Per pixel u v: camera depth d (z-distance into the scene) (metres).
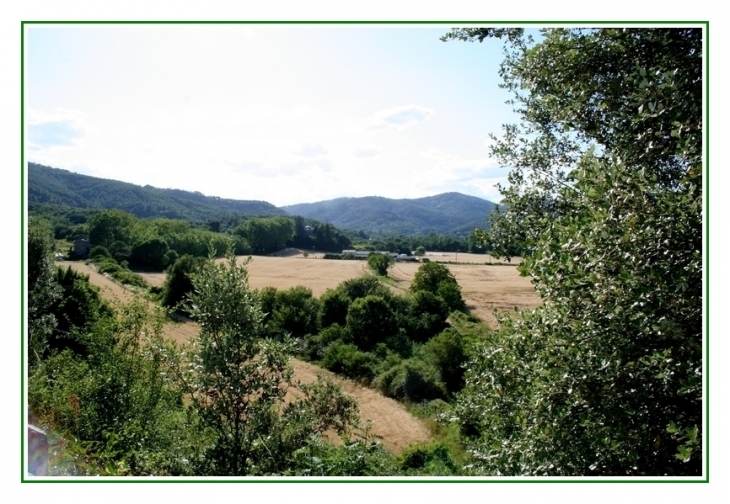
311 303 37.81
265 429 6.69
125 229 70.69
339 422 7.79
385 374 25.05
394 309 35.94
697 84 4.25
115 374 8.59
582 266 3.78
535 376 4.36
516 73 6.57
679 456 3.43
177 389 7.01
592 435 4.00
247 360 6.95
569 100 5.89
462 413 6.38
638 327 3.54
